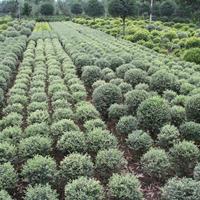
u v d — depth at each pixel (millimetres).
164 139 9008
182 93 12898
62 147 8414
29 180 7199
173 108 10508
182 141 9016
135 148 8789
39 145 8148
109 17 56219
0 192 6625
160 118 9445
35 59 19266
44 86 14016
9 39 27922
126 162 8516
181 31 34656
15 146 8602
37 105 11047
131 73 13938
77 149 8375
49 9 71562
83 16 65750
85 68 15367
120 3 36312
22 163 8219
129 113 10875
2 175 7199
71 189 6727
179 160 8180
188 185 6715
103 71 15594
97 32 37219
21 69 17078
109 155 7895
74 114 10617
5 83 13984
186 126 9430
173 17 55469
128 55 18609
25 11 69188
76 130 9234
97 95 11297
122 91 12797
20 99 11883
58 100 11430
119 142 9867
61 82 14047
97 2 64500
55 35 32844
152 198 7512
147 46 26906
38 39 29984
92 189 6715
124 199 6852
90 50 21422
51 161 7473
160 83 12977
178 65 17984
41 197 6508
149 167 7867
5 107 11992
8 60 17750
